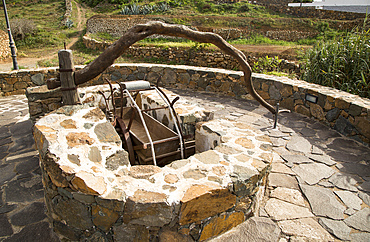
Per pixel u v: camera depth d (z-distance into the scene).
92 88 4.87
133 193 1.91
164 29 2.93
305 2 27.14
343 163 3.45
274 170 3.28
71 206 2.01
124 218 1.89
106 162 2.17
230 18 22.61
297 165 3.40
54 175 2.02
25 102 6.33
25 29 21.66
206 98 6.43
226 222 2.22
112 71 7.32
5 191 2.93
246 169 2.27
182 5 27.94
